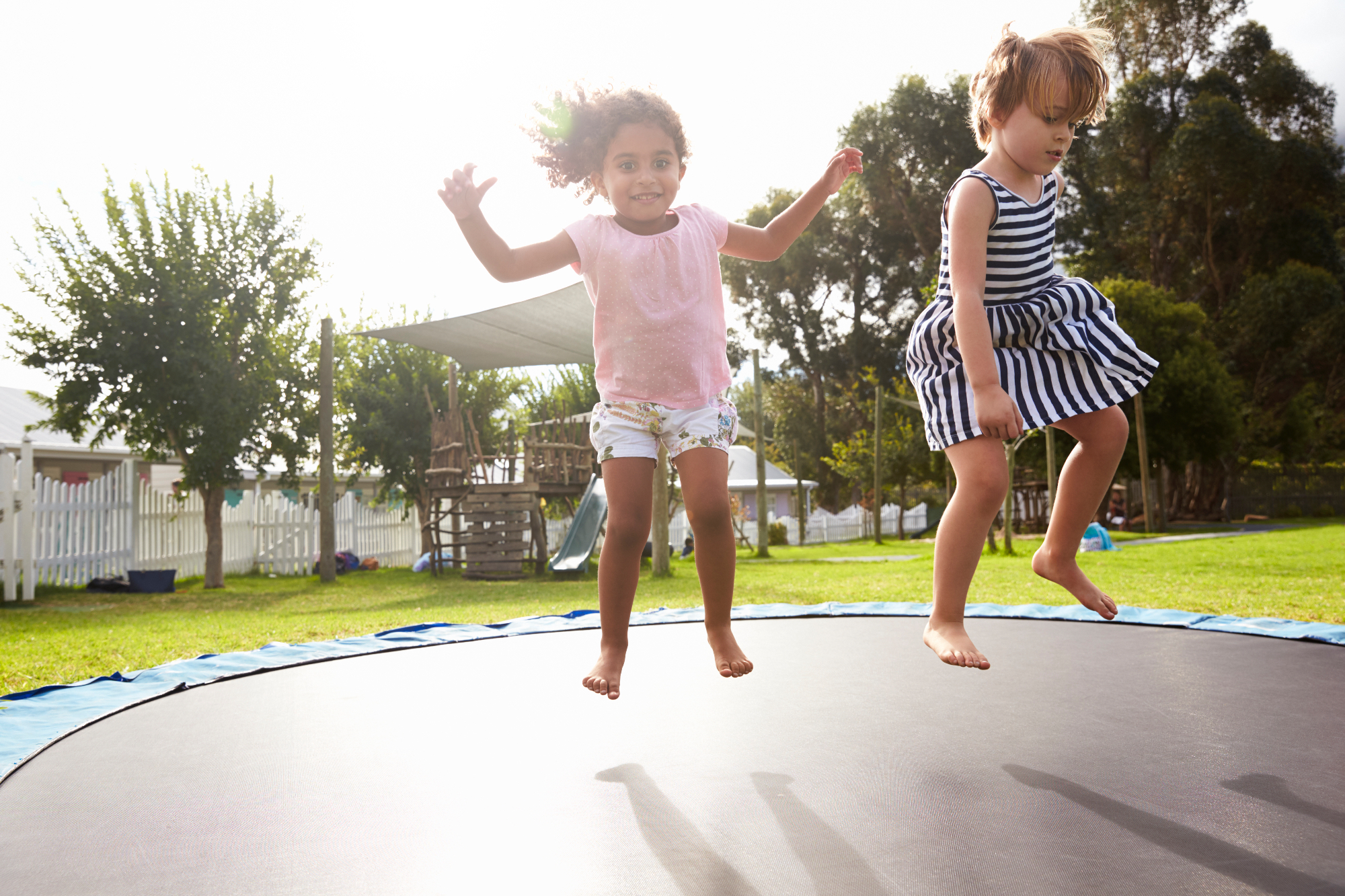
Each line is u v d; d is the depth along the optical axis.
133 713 1.73
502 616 4.80
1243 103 21.81
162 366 8.65
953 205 1.46
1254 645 2.22
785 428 28.27
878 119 23.39
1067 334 1.46
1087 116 1.47
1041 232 1.50
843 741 1.34
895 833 0.95
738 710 1.58
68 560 8.26
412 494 12.24
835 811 1.03
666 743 1.37
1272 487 20.11
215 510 8.96
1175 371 15.42
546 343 7.71
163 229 8.80
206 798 1.16
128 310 8.36
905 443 18.91
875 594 5.44
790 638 2.49
